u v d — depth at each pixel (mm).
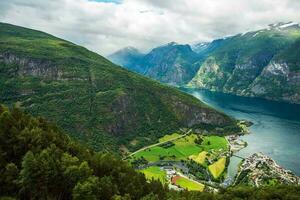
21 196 146000
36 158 150500
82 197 146375
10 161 160875
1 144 165750
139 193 185250
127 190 181375
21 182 144875
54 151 167250
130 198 163125
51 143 181125
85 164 160875
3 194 144500
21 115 199625
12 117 182500
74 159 165375
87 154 199375
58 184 154000
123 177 188875
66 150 190375
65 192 154750
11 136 169375
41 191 148125
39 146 167625
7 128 172375
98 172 188625
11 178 148375
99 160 195500
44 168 148875
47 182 148875
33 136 175125
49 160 153000
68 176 155625
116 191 166250
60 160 164625
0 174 149375
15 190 147625
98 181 160375
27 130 175500
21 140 168375
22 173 145625
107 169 192250
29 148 168250
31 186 146125
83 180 156625
